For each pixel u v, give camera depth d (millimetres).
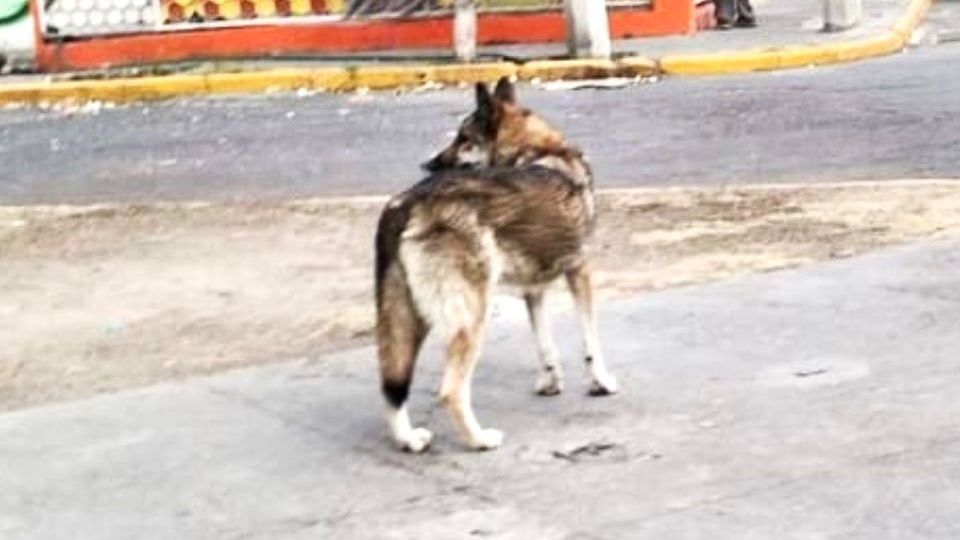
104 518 7191
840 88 19062
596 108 18578
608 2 23719
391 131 17812
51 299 11406
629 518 6781
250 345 9992
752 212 12773
